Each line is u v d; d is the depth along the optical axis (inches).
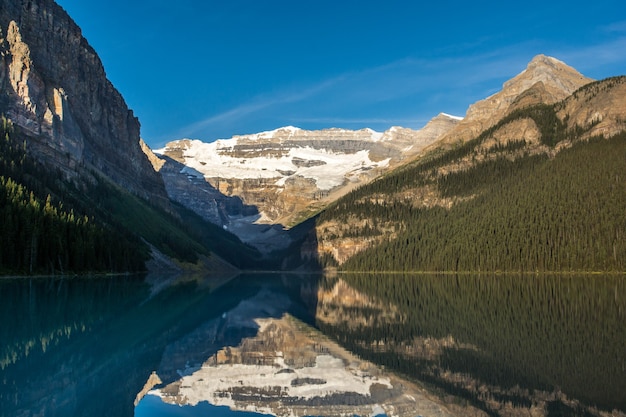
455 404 1197.7
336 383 1389.0
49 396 1180.5
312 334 2172.7
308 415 1145.4
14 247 4854.8
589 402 1190.3
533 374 1441.9
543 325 2337.6
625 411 1130.7
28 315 2423.7
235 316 2775.6
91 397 1187.9
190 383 1363.2
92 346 1753.2
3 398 1152.2
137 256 7224.4
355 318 2743.6
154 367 1515.7
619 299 3629.4
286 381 1403.8
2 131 7071.9
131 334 2027.6
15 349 1652.3
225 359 1656.0
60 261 5324.8
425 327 2356.1
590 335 2057.1
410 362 1616.6
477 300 3764.8
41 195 6186.0
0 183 5147.6
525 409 1153.4
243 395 1274.6
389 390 1325.0
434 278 7509.8
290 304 3612.2
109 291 4030.5
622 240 7032.5
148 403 1172.5
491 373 1462.8
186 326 2311.8
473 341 1967.3
